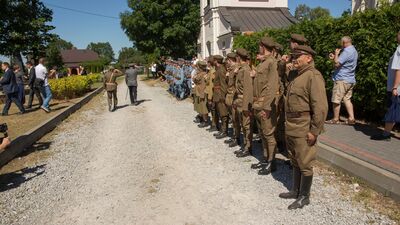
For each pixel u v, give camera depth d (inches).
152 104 581.9
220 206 180.7
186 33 1269.7
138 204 187.3
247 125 251.6
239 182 209.9
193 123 395.2
